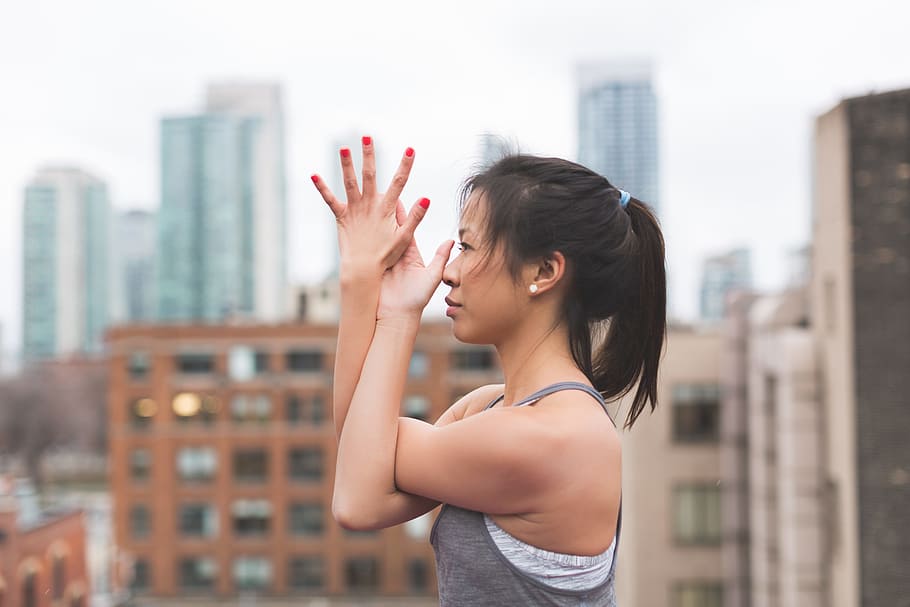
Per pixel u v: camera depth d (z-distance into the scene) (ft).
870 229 41.45
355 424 4.12
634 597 70.79
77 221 429.79
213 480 140.46
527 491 3.91
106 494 249.75
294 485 140.36
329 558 139.85
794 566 48.29
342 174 4.46
